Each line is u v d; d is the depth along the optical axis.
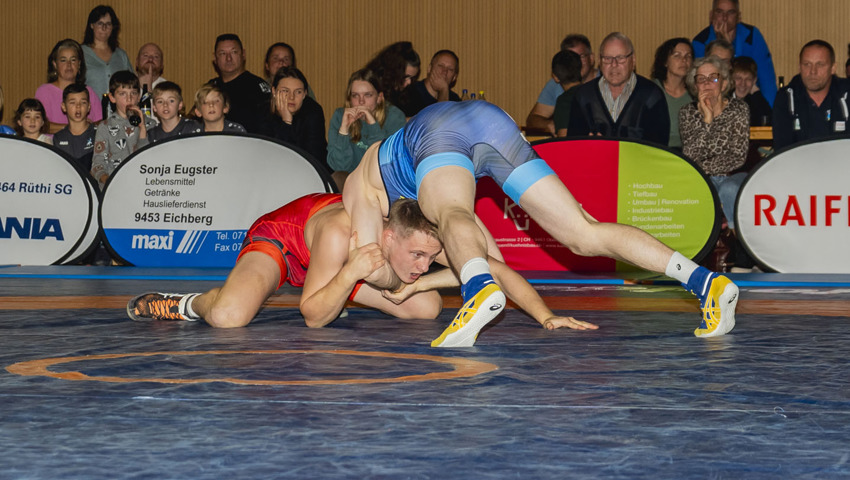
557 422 1.77
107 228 6.99
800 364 2.48
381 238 3.24
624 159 6.47
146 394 2.03
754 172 6.44
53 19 12.10
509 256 6.54
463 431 1.69
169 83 7.31
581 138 6.51
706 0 11.09
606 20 11.32
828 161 6.34
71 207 7.03
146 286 5.37
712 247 6.36
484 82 11.61
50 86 8.72
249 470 1.44
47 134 8.32
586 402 1.96
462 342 2.76
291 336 3.11
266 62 9.03
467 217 2.73
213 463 1.48
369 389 2.10
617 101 7.31
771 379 2.24
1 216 7.05
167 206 6.95
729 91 6.91
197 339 3.03
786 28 11.04
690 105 6.93
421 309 3.74
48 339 3.02
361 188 3.28
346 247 3.30
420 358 2.59
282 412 1.85
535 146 6.55
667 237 6.43
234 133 6.92
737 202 6.47
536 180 3.03
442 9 11.64
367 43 11.77
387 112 7.22
